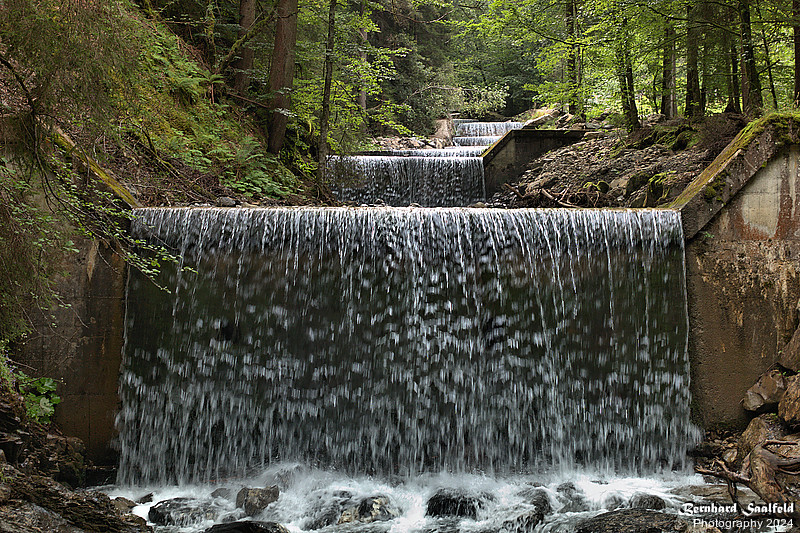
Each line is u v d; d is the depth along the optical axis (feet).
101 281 23.13
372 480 23.36
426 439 24.08
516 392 24.39
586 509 20.51
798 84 31.99
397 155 54.39
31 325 20.92
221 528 18.66
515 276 24.54
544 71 61.98
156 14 40.86
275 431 23.77
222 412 23.66
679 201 26.27
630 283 24.84
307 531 19.08
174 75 37.37
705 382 24.70
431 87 86.94
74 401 22.79
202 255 23.75
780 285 25.08
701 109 41.06
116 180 26.18
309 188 41.29
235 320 23.79
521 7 58.85
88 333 22.98
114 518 17.44
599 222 24.81
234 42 47.32
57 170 20.02
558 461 24.40
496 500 21.29
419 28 91.04
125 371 23.32
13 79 16.53
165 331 23.58
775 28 35.35
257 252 23.91
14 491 16.10
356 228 24.17
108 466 23.07
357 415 23.95
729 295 24.98
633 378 24.70
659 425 24.63
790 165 25.25
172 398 23.50
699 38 36.50
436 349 24.22
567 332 24.62
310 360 23.93
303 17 47.29
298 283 23.97
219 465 23.56
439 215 24.48
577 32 55.21
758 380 24.70
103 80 15.79
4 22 14.08
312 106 46.11
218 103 42.45
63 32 14.43
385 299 24.17
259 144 39.29
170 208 23.94
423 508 20.84
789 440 21.20
